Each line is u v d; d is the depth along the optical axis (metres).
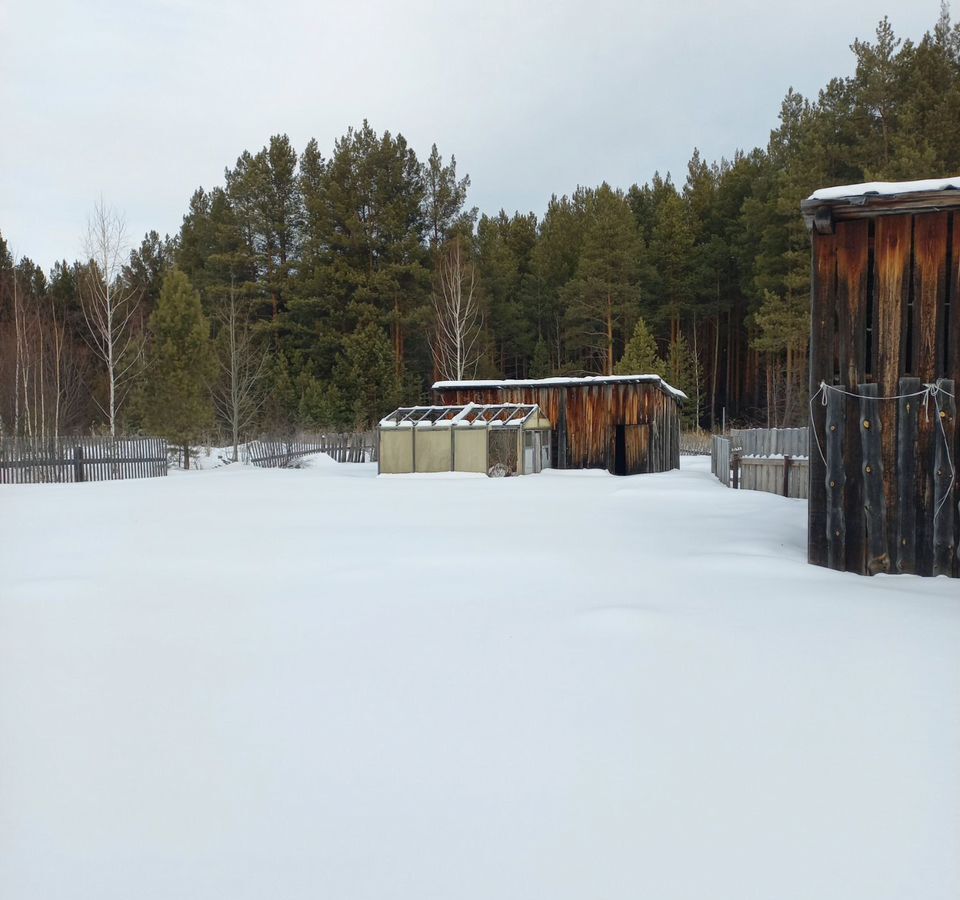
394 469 24.45
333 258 46.91
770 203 41.62
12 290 48.72
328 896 2.41
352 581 7.16
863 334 7.67
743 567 7.53
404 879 2.49
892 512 7.43
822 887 2.42
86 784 3.17
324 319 46.28
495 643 5.08
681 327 54.81
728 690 4.15
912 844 2.65
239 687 4.32
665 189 61.78
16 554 8.88
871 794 3.00
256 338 46.84
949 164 32.19
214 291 46.72
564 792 3.05
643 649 4.89
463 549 8.84
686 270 53.00
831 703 3.94
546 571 7.46
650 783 3.11
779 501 14.07
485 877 2.49
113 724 3.80
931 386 7.36
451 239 50.06
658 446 26.38
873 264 7.79
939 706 3.88
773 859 2.57
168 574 7.61
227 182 53.19
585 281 49.94
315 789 3.11
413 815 2.89
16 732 3.72
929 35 34.53
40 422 35.16
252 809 2.96
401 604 6.22
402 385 45.91
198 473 28.09
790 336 37.34
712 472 24.03
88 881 2.50
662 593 6.45
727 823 2.80
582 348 56.16
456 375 45.00
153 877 2.52
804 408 39.38
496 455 23.89
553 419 27.14
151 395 29.62
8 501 15.77
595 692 4.15
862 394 7.62
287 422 39.88
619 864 2.56
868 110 34.88
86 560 8.43
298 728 3.73
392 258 47.19
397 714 3.88
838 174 36.09
